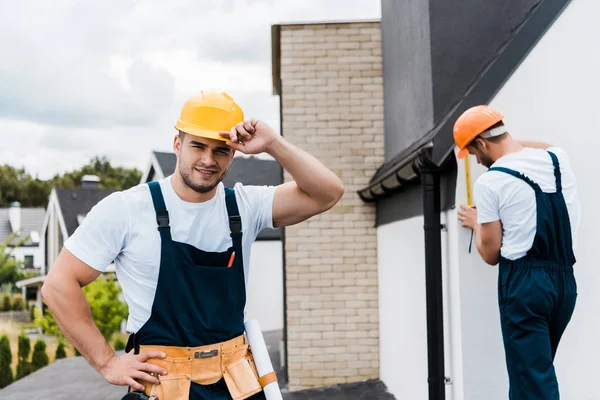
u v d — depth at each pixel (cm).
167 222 209
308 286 739
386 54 716
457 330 428
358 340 734
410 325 573
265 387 218
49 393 839
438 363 450
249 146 208
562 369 395
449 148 433
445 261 457
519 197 292
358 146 743
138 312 210
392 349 660
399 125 638
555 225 291
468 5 500
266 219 229
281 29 753
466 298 421
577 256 392
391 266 657
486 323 420
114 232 207
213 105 208
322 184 218
